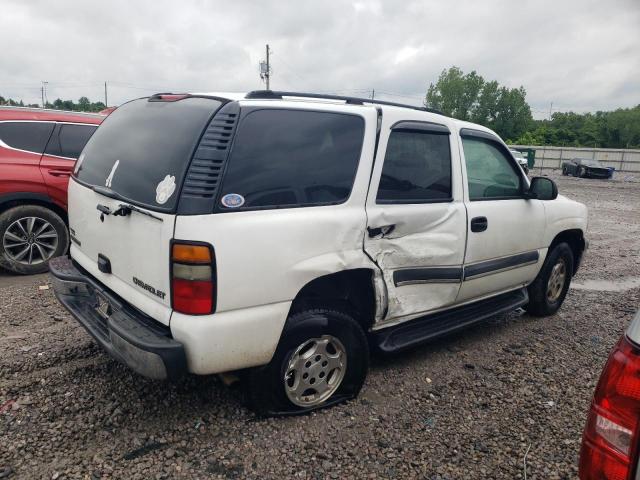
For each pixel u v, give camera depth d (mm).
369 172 3158
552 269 5047
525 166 29453
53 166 5754
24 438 2795
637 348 1551
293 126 2885
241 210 2609
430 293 3672
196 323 2518
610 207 16219
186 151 2600
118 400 3201
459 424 3178
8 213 5480
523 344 4500
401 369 3879
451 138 3791
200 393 3328
